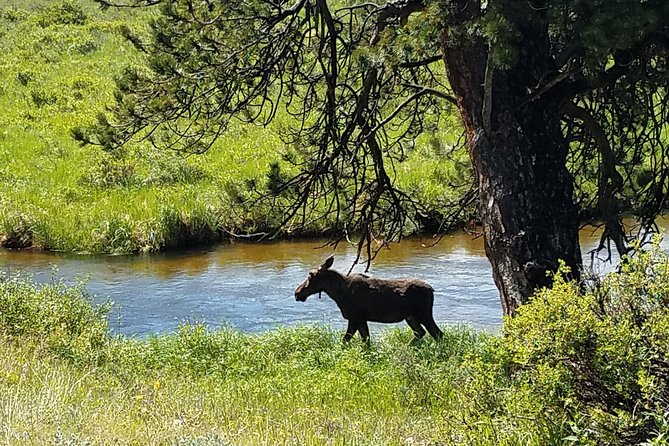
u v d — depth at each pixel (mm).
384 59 14703
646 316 10180
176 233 36594
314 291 21797
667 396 9727
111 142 18625
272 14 18219
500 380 11047
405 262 33625
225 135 50781
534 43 15508
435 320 26312
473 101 16000
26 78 62938
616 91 16094
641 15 12820
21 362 15984
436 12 14031
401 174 39250
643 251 10602
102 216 37750
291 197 20609
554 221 15641
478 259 34000
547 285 15414
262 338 22438
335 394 16922
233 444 11578
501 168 15609
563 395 10008
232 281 31469
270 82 18516
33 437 10758
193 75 17922
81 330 21109
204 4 17922
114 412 13117
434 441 11727
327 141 18734
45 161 47656
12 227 37031
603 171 17266
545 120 15758
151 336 23094
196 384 18016
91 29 74688
